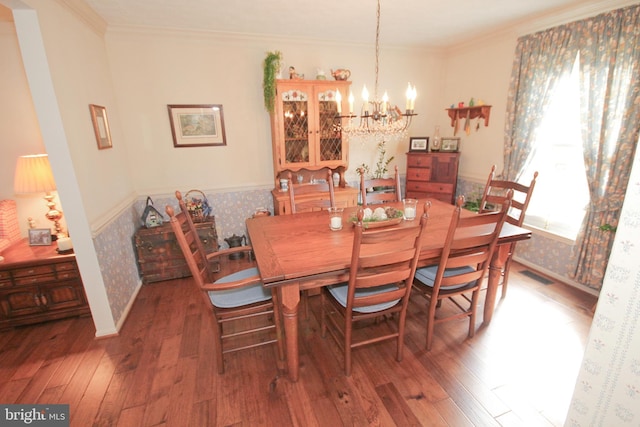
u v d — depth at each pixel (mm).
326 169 3475
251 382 1755
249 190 3596
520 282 2797
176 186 3318
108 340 2158
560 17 2564
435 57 3920
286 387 1712
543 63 2729
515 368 1815
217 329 1743
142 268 2932
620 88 2205
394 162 4152
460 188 3955
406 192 3971
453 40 3498
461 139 3848
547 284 2756
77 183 1935
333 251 1701
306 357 1937
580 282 2643
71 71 2037
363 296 1731
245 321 2350
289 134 3258
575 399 996
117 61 2873
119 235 2551
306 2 2359
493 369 1810
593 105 2354
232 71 3221
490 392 1656
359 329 2188
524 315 2307
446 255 1667
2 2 1553
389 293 1647
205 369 1865
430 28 3049
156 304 2615
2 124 2484
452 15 2691
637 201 772
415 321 2277
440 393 1653
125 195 2871
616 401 885
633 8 2094
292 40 3291
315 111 3256
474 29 3104
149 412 1582
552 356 1906
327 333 2154
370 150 3990
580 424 993
